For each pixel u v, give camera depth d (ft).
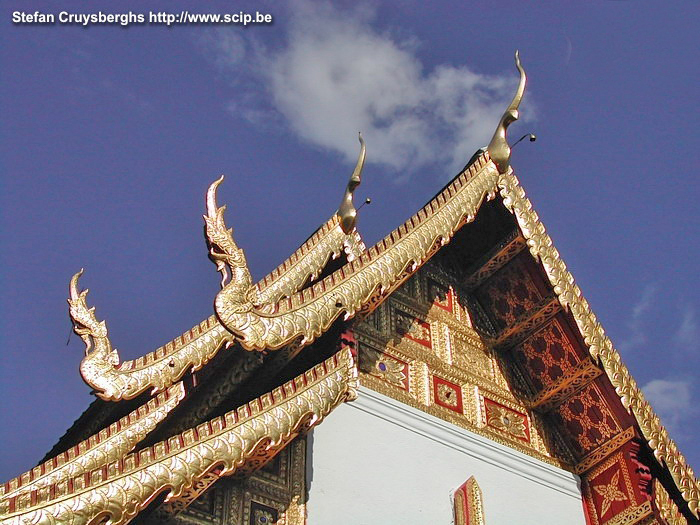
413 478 34.99
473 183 40.24
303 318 30.30
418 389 38.29
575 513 39.65
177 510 26.37
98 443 26.55
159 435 29.71
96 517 22.88
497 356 43.04
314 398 28.60
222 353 30.91
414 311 41.11
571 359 41.47
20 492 23.95
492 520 36.47
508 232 43.04
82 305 28.91
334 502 32.42
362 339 37.86
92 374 27.78
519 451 39.83
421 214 37.19
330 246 39.04
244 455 26.27
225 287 28.37
